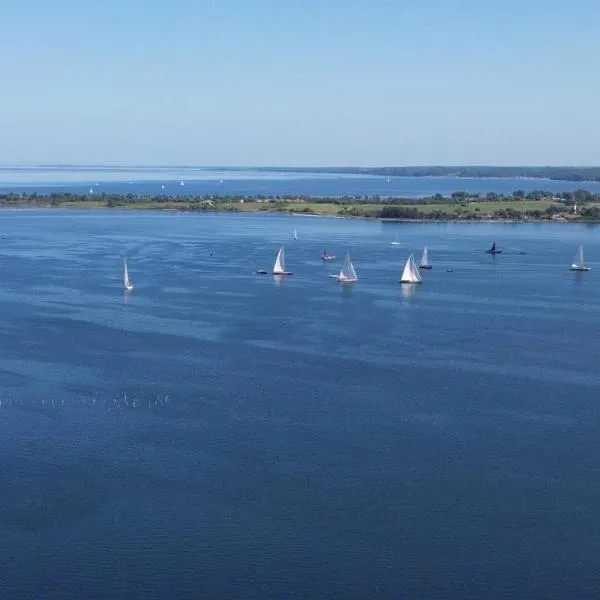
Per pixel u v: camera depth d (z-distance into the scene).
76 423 58.50
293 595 39.03
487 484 49.44
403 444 55.16
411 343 81.19
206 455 53.19
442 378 69.50
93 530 44.12
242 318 91.75
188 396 64.25
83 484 49.12
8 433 56.56
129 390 65.56
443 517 45.62
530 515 45.94
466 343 81.56
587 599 38.94
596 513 46.22
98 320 89.81
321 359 74.81
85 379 68.31
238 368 71.75
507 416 60.47
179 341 80.69
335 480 49.78
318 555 42.06
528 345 81.00
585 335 85.38
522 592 39.41
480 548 42.75
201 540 43.28
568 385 67.88
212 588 39.50
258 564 41.28
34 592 39.22
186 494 47.97
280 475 50.38
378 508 46.59
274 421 59.09
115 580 40.09
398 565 41.28
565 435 56.94
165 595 39.03
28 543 42.94
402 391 65.94
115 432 56.91
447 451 54.06
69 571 40.72
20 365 72.00
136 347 78.38
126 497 47.56
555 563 41.56
